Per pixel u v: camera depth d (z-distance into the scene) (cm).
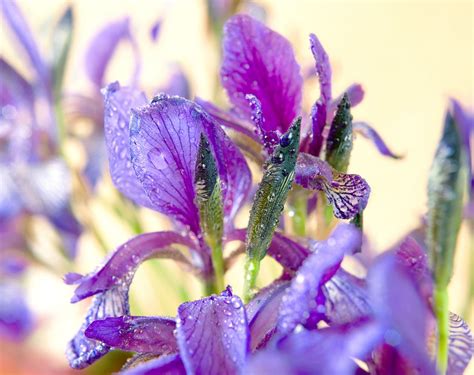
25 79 53
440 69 101
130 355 51
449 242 36
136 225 51
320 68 40
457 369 38
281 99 41
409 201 83
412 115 94
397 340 35
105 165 54
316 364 35
